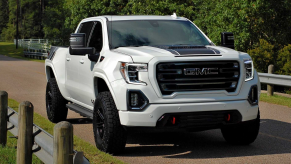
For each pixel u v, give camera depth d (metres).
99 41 7.54
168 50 6.33
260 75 13.77
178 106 6.04
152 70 6.03
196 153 6.71
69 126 4.00
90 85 7.37
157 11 29.89
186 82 6.12
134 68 6.10
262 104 12.46
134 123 6.07
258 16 25.95
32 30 101.25
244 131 6.99
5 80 20.30
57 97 9.20
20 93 15.09
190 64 6.13
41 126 8.71
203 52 6.32
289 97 13.66
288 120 9.90
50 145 4.55
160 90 6.05
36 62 39.84
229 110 6.29
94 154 6.35
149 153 6.70
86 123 9.48
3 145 6.80
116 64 6.32
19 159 5.30
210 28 27.59
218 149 6.99
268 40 26.80
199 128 6.31
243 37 24.92
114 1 36.22
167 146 7.20
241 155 6.59
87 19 8.45
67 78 8.57
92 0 36.50
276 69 23.28
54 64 9.20
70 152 4.02
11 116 6.63
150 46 6.91
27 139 5.27
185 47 6.73
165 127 6.10
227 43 7.61
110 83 6.30
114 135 6.27
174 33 7.53
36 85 18.03
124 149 6.55
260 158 6.41
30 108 5.28
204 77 6.19
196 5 32.03
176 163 6.11
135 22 7.60
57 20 55.19
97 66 6.84
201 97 6.17
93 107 7.49
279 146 7.26
